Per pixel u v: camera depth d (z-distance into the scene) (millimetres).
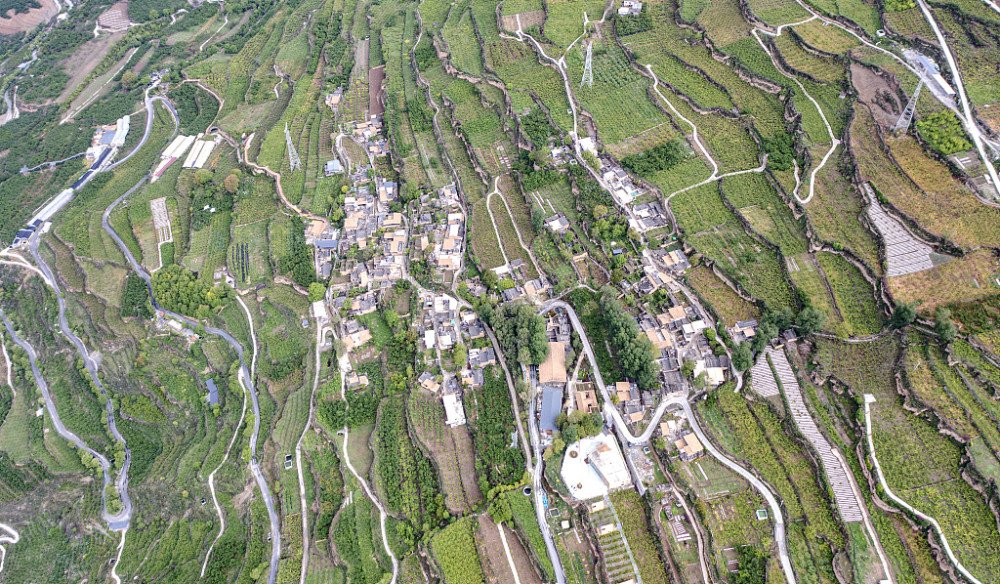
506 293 164500
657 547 122062
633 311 153250
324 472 150625
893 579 110125
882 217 146750
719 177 170375
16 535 161000
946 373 125375
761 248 154500
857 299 140375
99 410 180125
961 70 164000
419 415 150000
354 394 160000
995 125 151625
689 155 177375
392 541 136125
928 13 179375
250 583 138875
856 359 133375
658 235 163250
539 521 129375
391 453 147250
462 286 168625
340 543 137250
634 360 139000
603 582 119188
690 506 125062
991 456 114875
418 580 130750
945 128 153625
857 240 146625
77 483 168000
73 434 177250
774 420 132375
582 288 161375
